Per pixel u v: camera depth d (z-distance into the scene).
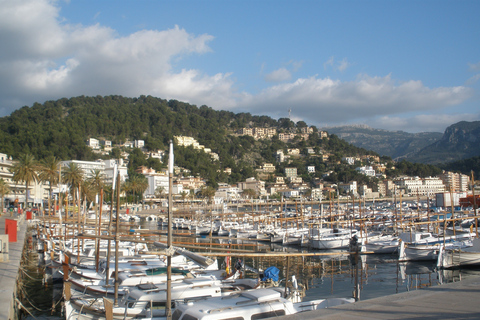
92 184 105.94
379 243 58.09
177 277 26.47
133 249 43.94
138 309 20.88
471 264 45.62
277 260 54.47
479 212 88.69
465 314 11.00
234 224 93.25
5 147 184.25
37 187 137.88
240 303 17.39
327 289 37.12
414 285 38.56
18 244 44.25
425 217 98.06
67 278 28.50
